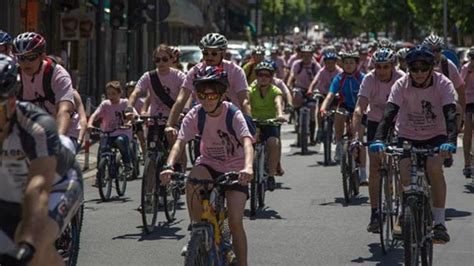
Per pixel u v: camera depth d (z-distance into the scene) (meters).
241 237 16.41
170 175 16.55
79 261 20.97
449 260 21.28
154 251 22.19
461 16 88.50
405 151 18.69
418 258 18.16
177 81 25.97
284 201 29.62
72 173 13.01
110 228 25.12
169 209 25.97
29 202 11.48
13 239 12.36
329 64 40.47
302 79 44.38
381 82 24.12
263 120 28.78
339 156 32.25
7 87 11.48
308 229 24.98
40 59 19.78
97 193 31.83
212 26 166.25
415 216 17.94
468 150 33.50
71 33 56.34
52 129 11.80
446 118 19.42
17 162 11.95
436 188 18.98
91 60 77.62
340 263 21.03
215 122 16.91
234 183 16.22
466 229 25.02
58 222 12.29
